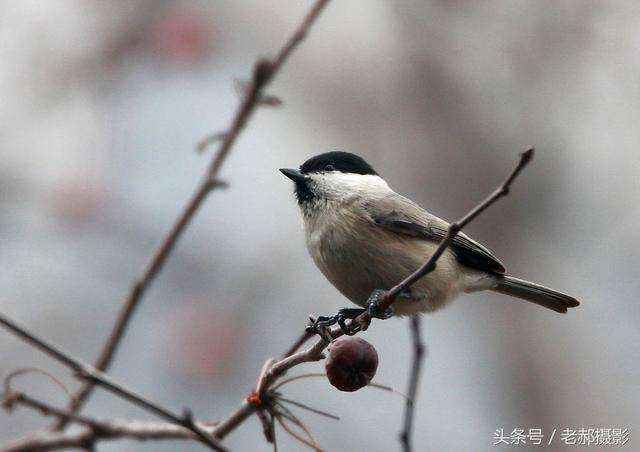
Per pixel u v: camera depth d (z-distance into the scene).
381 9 13.62
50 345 5.27
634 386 12.24
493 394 12.63
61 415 5.98
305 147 13.23
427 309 7.80
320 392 10.47
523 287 8.35
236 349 9.84
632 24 12.69
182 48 10.73
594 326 12.62
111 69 10.96
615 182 12.81
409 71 13.58
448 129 13.45
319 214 7.93
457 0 13.22
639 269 12.45
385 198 7.85
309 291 11.21
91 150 10.72
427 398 12.47
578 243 12.84
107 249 10.43
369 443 10.43
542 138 13.16
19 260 10.12
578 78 13.01
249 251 11.27
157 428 6.12
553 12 12.98
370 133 13.48
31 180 10.35
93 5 11.02
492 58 13.36
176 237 6.89
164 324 10.03
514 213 13.09
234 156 12.50
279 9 13.09
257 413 5.30
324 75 13.50
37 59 10.87
